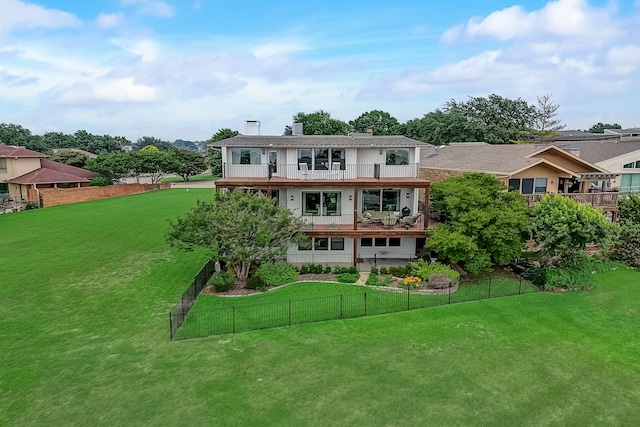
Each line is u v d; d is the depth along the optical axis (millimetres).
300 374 11836
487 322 15273
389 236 22188
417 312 16172
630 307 16812
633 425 9695
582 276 18953
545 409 10289
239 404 10508
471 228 19656
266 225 19000
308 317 15859
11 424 9789
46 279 20469
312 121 75562
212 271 21469
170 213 37500
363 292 18594
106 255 24734
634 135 64000
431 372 11922
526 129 63594
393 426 9656
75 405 10523
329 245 23594
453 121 61438
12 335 14492
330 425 9703
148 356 12977
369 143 23781
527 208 20344
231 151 24359
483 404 10469
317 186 22516
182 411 10266
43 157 50500
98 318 16016
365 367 12195
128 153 63500
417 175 24141
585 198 25172
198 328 15016
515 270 22141
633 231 22344
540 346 13492
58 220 34438
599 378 11672
